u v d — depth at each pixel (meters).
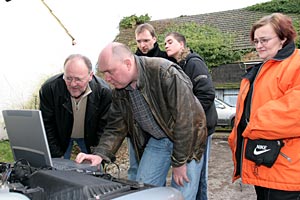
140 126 2.22
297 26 12.60
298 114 1.69
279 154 1.79
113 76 1.87
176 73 1.93
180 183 2.09
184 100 1.92
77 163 1.75
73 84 2.37
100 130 2.76
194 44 12.95
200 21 15.66
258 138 1.83
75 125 2.76
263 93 1.89
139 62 1.93
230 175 4.78
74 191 1.15
